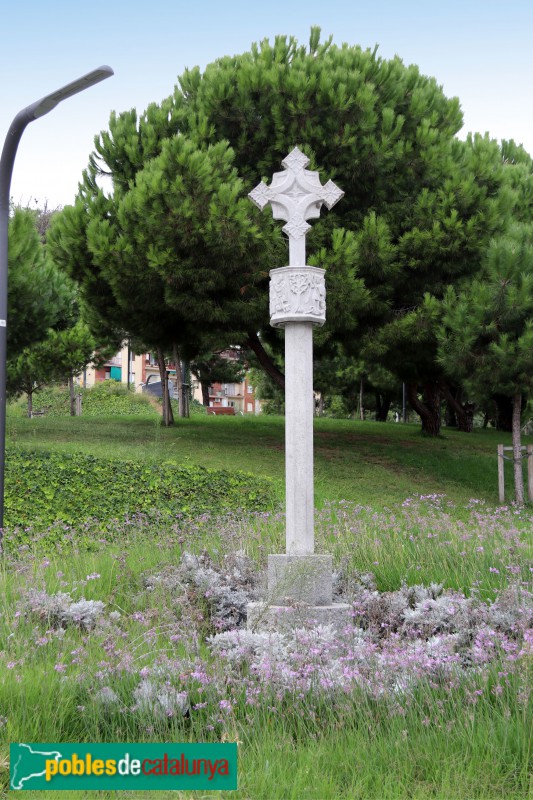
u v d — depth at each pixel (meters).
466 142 17.25
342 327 15.62
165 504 12.13
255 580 6.99
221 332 17.09
